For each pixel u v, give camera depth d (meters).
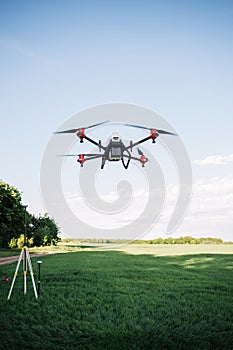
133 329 12.45
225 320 13.48
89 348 11.25
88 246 39.69
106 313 13.97
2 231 45.47
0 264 27.45
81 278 19.97
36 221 52.25
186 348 11.35
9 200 46.69
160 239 43.81
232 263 26.66
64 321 13.22
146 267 24.22
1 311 14.12
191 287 18.25
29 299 15.66
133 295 16.45
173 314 13.94
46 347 11.34
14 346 11.37
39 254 34.34
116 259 28.38
